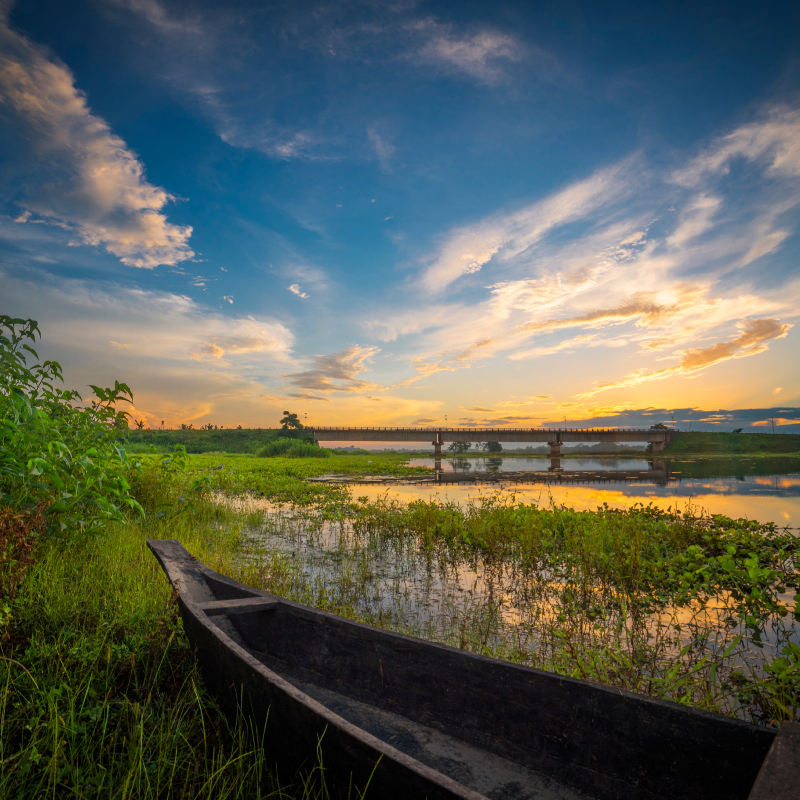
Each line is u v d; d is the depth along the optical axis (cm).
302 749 219
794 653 357
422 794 168
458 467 3750
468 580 652
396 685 307
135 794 231
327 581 633
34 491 515
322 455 4866
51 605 414
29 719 267
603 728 240
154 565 546
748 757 205
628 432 7694
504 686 270
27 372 528
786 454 6881
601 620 520
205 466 2136
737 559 716
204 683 313
